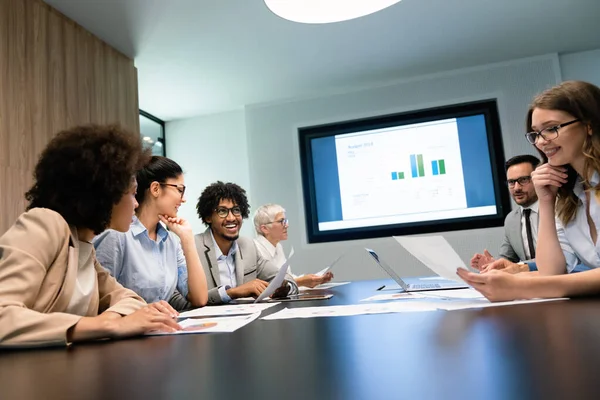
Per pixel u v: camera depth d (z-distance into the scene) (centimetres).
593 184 110
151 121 417
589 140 110
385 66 335
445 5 253
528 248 241
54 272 76
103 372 48
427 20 269
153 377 45
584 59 337
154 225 156
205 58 301
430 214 361
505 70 343
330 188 382
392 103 366
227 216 188
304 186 383
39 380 46
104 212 85
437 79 357
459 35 293
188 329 78
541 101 115
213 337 69
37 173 85
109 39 268
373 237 369
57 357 58
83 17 243
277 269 208
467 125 357
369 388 36
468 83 350
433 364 42
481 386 34
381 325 69
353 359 47
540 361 40
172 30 262
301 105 387
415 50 311
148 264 144
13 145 202
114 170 84
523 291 84
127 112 286
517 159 246
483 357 43
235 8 242
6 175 197
